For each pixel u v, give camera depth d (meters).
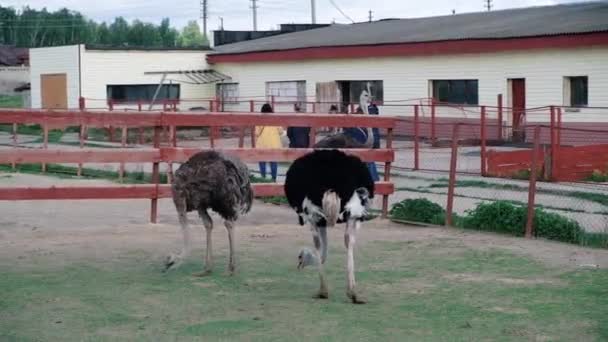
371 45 36.56
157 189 13.76
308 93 40.16
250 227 13.78
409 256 11.47
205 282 9.99
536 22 33.97
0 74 63.12
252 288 9.72
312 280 10.10
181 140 33.81
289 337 7.82
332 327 8.13
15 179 20.23
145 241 12.49
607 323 8.22
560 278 10.15
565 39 29.78
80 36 98.31
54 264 10.93
